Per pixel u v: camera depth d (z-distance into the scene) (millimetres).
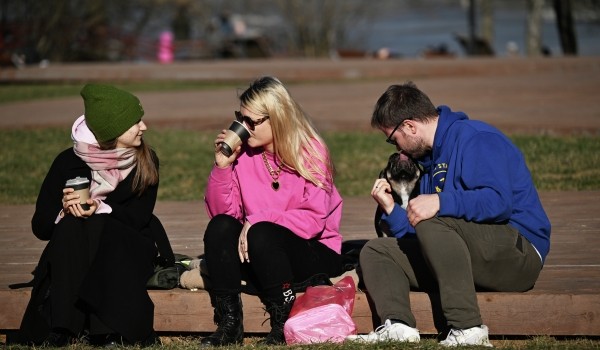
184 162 27141
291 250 12859
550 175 23047
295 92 46000
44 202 13453
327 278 13133
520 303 12430
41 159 28172
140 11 101188
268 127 12945
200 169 26266
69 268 12812
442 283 11859
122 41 92875
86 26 87062
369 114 34125
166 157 27953
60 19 83312
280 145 12930
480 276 12328
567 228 16938
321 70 57438
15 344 13031
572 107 34188
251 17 115312
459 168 12211
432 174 12602
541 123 29234
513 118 31125
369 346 11719
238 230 12922
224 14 103625
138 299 12836
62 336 12914
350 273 13391
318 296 12523
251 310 13102
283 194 13133
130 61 92438
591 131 27734
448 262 11789
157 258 13750
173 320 13352
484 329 11867
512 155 12336
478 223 12070
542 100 37156
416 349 11539
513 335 12680
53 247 12836
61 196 13477
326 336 12328
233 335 12695
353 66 60906
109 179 13312
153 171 13594
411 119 12461
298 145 12953
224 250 12695
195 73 57969
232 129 12977
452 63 61438
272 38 114125
